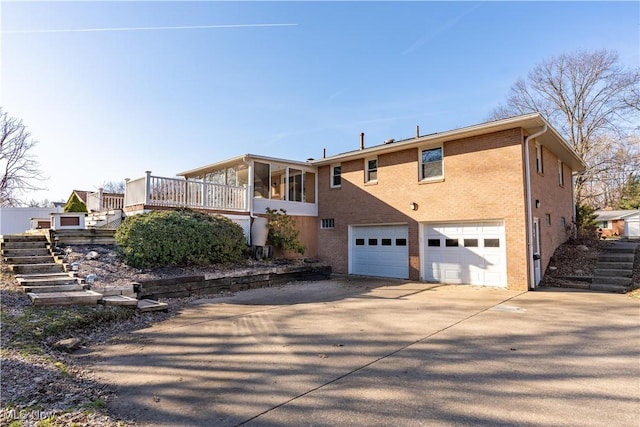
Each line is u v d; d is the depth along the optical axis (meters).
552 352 4.99
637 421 3.07
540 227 12.03
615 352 4.98
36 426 2.85
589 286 10.59
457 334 5.93
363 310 7.95
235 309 8.12
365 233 15.12
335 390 3.75
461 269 12.16
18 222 19.06
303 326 6.51
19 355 4.49
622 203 34.41
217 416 3.18
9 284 7.71
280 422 3.06
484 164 11.60
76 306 6.81
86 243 11.20
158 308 7.68
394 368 4.39
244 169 15.61
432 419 3.12
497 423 3.04
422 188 13.10
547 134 11.67
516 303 8.62
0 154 25.67
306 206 16.64
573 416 3.17
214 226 11.55
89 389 3.73
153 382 3.96
